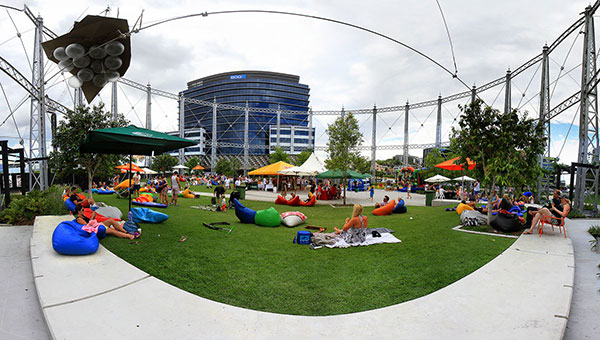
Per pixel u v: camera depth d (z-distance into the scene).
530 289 4.40
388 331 3.30
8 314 3.69
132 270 4.90
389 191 34.12
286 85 106.06
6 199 10.95
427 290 4.48
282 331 3.28
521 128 8.68
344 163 18.11
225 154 87.19
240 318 3.54
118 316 3.49
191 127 96.75
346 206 17.28
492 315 3.64
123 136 6.83
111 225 7.23
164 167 59.75
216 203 15.08
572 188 13.66
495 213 9.65
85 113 11.56
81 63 4.69
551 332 3.25
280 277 4.99
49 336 3.27
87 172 12.75
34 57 15.82
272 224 9.72
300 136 85.62
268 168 26.34
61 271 4.79
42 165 15.94
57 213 9.77
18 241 6.93
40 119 15.80
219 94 104.25
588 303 4.20
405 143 40.78
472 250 6.65
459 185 28.23
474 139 9.12
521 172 9.00
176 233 7.82
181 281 4.63
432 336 3.19
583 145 14.21
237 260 5.79
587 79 14.13
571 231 8.80
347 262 5.87
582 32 14.89
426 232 8.85
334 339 3.14
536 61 20.42
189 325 3.35
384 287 4.62
